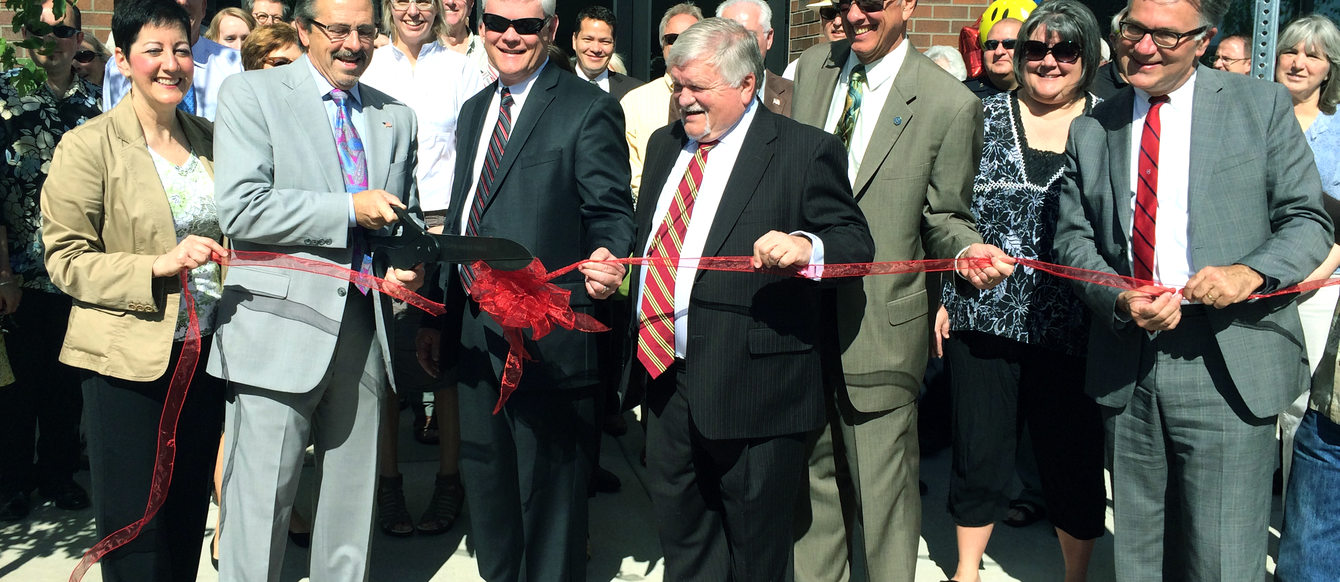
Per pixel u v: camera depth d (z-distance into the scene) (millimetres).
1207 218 2805
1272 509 4613
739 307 2881
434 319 3535
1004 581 3916
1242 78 2871
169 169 3098
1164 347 2896
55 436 4363
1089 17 3521
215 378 3188
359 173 3100
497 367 3340
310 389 2957
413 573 3883
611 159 3293
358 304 3074
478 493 3484
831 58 3514
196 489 3213
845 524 3557
